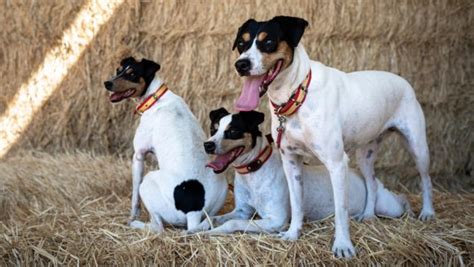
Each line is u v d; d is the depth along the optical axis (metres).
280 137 2.39
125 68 2.66
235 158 2.45
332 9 2.96
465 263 2.40
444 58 3.09
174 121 2.62
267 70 2.25
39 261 2.35
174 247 2.36
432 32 3.05
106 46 3.06
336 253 2.34
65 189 2.81
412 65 3.06
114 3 3.04
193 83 3.05
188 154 2.55
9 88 3.13
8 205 2.69
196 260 2.34
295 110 2.33
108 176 2.91
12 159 3.05
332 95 2.35
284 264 2.32
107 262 2.35
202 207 2.52
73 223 2.53
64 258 2.35
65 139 3.14
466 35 3.10
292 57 2.29
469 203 2.80
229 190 2.90
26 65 3.11
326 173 2.60
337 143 2.34
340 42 3.01
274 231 2.48
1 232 2.48
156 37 3.06
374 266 2.34
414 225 2.53
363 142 2.50
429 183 2.63
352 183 2.62
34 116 3.13
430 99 3.09
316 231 2.47
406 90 2.58
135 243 2.39
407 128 2.58
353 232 2.44
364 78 2.48
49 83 3.11
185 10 3.01
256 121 2.45
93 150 3.13
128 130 3.13
